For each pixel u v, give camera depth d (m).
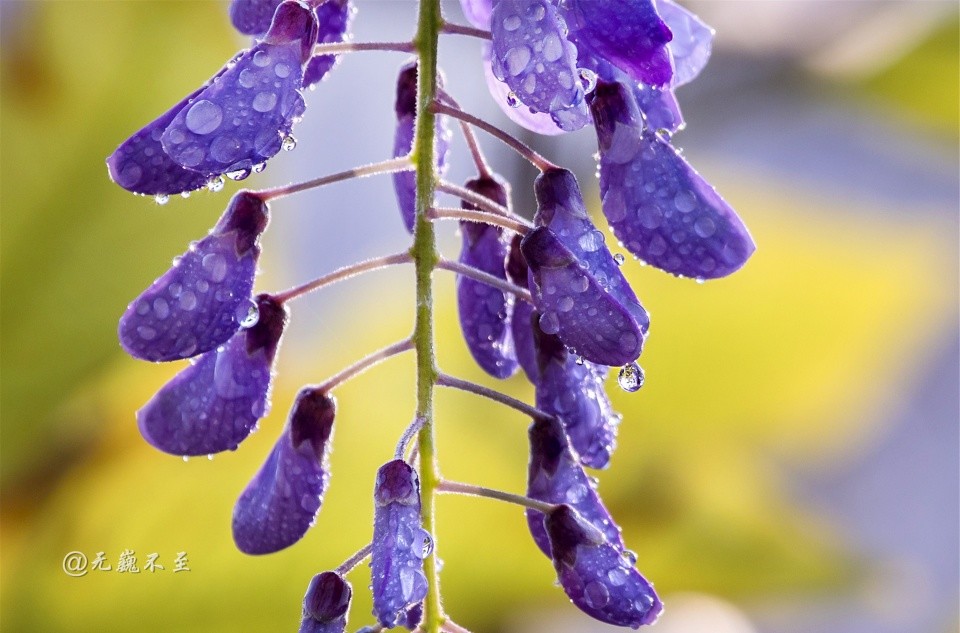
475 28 0.35
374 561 0.33
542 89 0.33
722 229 0.34
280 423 0.43
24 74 0.43
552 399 0.35
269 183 0.44
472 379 0.44
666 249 0.34
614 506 0.44
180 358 0.34
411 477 0.34
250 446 0.43
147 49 0.44
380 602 0.33
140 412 0.35
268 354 0.35
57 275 0.43
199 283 0.34
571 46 0.33
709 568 0.43
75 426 0.43
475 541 0.42
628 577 0.35
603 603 0.35
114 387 0.43
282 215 0.44
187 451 0.35
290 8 0.34
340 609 0.34
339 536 0.42
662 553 0.43
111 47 0.44
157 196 0.34
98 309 0.43
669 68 0.33
